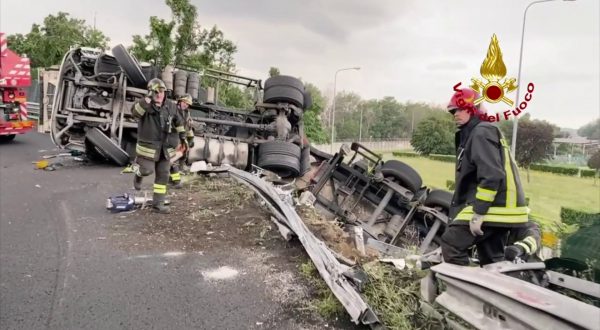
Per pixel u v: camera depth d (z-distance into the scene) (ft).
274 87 31.30
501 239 10.60
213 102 34.50
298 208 16.84
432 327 8.91
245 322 9.45
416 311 9.46
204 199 20.25
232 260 12.96
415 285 10.36
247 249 13.91
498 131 9.76
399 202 23.30
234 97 65.67
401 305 9.69
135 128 30.60
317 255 11.49
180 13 61.62
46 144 42.39
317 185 24.12
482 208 9.30
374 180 23.02
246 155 29.58
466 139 10.55
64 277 11.41
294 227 13.58
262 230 15.79
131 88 29.48
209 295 10.67
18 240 14.17
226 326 9.27
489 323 7.53
